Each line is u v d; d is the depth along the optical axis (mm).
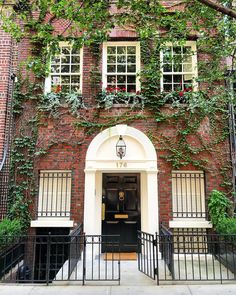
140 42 7621
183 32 5930
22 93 7395
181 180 7164
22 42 7594
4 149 7066
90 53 7637
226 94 6703
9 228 5820
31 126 7285
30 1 7195
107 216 7395
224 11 3848
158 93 7426
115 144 7195
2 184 6996
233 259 5188
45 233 6945
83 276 4844
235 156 7043
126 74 7641
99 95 7355
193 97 6918
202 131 7203
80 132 7234
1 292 4500
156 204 6820
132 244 7254
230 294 4355
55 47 4598
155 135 7188
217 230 6391
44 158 7156
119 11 7176
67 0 4520
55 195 7156
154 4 4848
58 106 7320
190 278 5098
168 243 5230
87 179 6965
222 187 6977
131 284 4820
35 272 6840
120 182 7555
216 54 6750
